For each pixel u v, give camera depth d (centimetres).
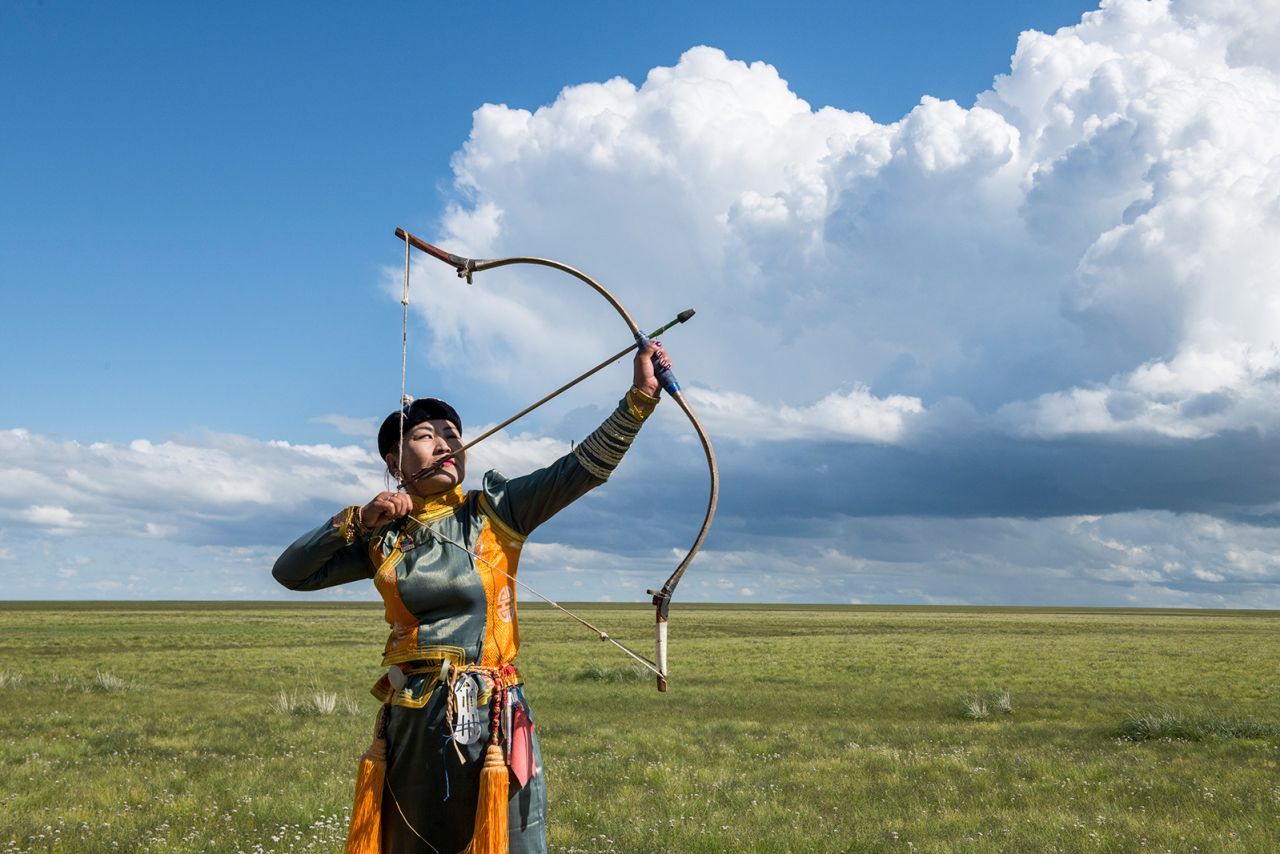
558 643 6134
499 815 311
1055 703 2836
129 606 18888
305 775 1329
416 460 354
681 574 348
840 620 12481
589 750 1670
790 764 1496
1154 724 1998
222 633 7269
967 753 1669
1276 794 1236
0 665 3953
